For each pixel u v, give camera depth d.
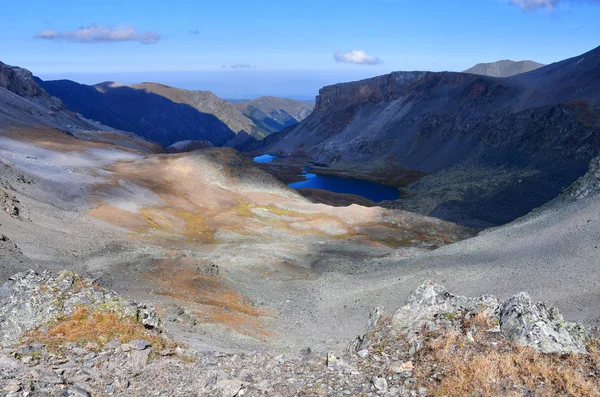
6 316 20.53
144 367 17.38
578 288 37.19
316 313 46.72
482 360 15.06
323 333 40.22
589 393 13.15
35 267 40.97
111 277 45.25
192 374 16.88
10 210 56.94
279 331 40.47
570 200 72.19
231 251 74.50
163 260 54.25
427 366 15.66
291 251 78.69
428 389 14.09
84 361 17.28
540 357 15.55
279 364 17.89
